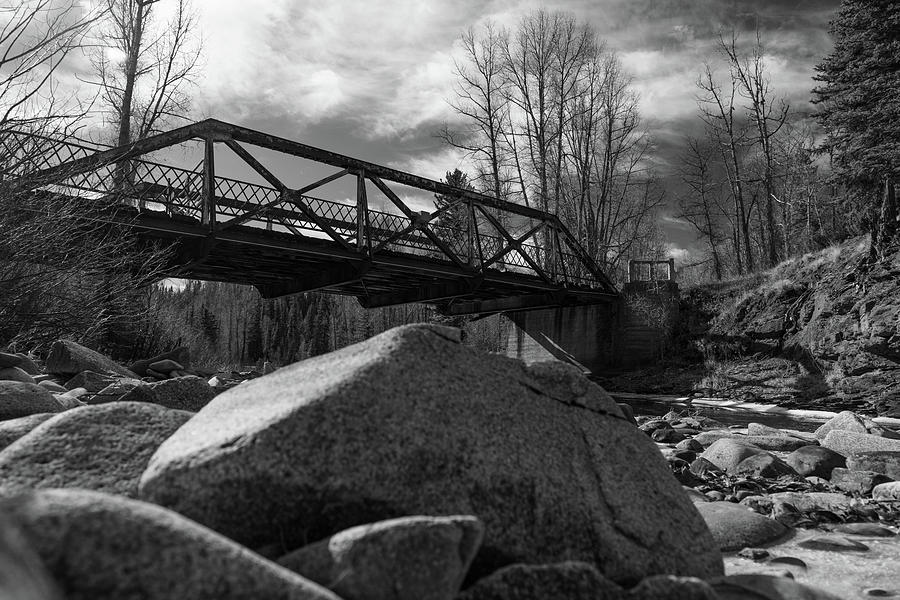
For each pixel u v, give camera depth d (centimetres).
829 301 2270
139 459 259
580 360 2938
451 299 2506
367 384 244
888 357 2000
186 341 1948
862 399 1911
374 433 232
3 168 666
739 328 2570
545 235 3150
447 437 243
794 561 334
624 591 213
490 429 257
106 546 138
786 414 1791
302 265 1933
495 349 3772
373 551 184
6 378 823
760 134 3600
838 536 391
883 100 2372
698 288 2856
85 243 896
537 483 251
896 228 2283
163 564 141
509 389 281
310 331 7906
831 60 2722
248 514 215
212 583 143
